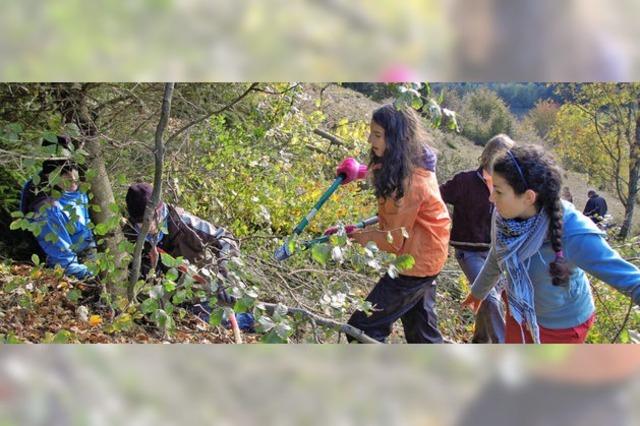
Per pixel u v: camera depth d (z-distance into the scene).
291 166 6.38
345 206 6.49
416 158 3.56
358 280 4.39
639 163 12.06
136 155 5.07
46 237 3.29
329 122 7.63
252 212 5.45
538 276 2.72
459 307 5.40
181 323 4.04
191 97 5.16
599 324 4.52
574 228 2.61
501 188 2.67
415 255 3.57
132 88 4.58
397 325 5.28
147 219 3.31
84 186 3.24
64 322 3.61
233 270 3.18
